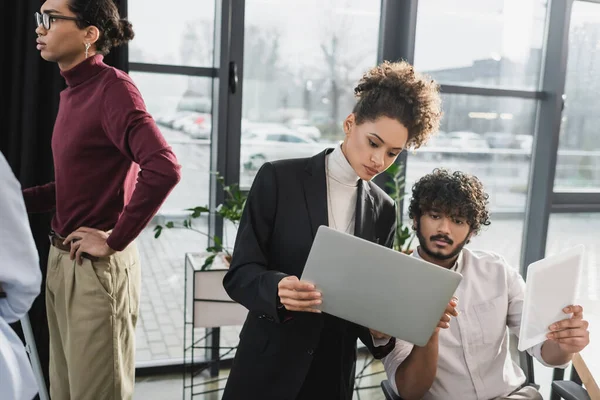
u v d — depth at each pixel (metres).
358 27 2.93
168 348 2.84
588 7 3.27
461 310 1.50
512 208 3.38
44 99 2.18
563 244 3.51
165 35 2.60
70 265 1.55
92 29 1.52
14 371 0.92
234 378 1.29
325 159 1.27
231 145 2.77
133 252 1.67
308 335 1.21
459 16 3.04
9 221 0.90
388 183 2.74
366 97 1.13
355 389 2.61
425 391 1.36
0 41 2.11
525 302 1.21
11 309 0.97
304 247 1.21
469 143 3.20
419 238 1.44
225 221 2.80
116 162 1.57
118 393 1.60
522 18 3.15
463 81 3.13
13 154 2.17
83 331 1.54
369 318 1.06
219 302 2.27
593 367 1.40
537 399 1.48
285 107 2.87
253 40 2.75
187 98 2.70
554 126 3.18
